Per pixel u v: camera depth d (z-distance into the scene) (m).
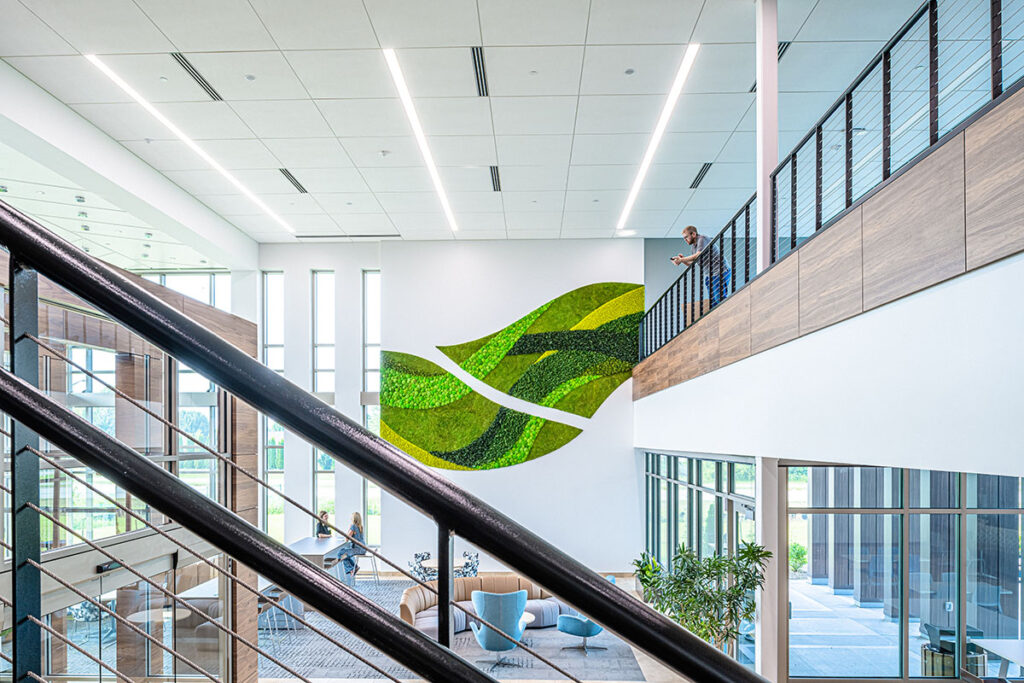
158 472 0.76
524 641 9.50
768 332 5.44
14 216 0.79
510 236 13.20
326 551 10.66
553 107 7.93
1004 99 2.69
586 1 6.00
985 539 6.43
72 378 5.05
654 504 12.24
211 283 14.42
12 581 0.80
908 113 8.12
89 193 9.24
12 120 6.98
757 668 6.44
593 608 0.70
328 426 0.73
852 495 6.37
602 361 13.25
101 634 5.29
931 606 6.38
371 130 8.50
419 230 12.81
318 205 11.38
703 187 10.58
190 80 7.24
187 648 6.57
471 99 7.73
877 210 3.77
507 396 13.26
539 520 13.08
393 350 13.38
